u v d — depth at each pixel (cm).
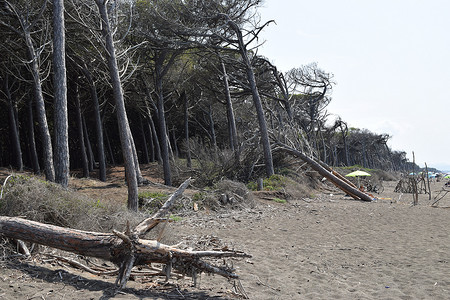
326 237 1034
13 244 588
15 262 538
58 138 1273
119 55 1628
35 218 672
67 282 490
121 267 493
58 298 426
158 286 524
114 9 1568
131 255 496
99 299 432
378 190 3281
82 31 1905
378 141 8500
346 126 6297
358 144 8638
